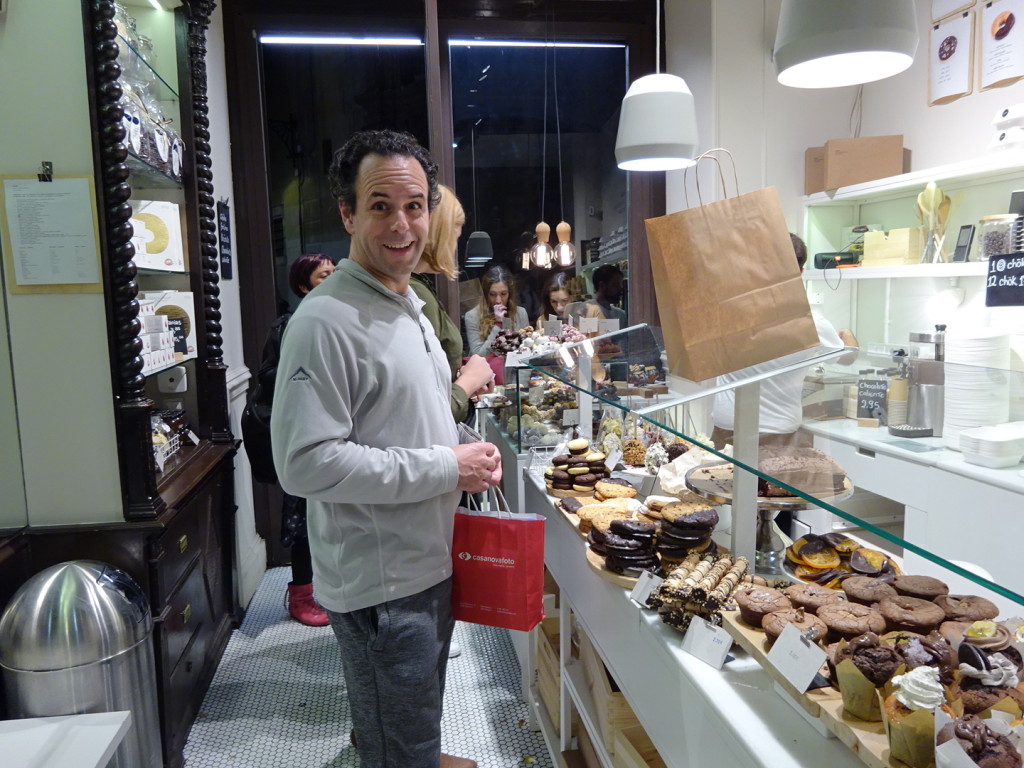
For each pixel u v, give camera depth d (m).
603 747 1.53
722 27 3.31
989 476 0.85
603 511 1.61
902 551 1.23
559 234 3.80
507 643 2.73
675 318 1.11
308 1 3.41
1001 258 2.42
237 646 2.75
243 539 3.17
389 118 3.65
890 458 0.99
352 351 1.23
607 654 1.45
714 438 1.17
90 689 1.62
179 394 2.76
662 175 3.90
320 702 2.35
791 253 1.09
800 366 1.16
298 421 1.18
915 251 2.91
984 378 1.12
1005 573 0.75
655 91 2.39
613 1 3.69
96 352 1.79
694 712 1.04
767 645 0.98
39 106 1.72
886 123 3.32
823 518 1.43
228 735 2.16
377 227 1.28
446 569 1.40
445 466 1.27
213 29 3.13
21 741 1.28
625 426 2.09
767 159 3.44
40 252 1.75
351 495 1.22
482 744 2.09
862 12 1.33
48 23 1.70
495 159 3.79
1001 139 2.48
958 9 2.85
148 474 1.84
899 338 3.26
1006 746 0.69
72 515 1.82
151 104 2.35
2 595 1.69
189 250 2.69
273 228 3.60
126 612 1.69
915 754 0.73
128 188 1.78
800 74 1.62
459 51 3.70
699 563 1.22
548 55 3.77
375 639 1.31
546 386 2.31
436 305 1.91
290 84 3.54
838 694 0.88
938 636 0.88
